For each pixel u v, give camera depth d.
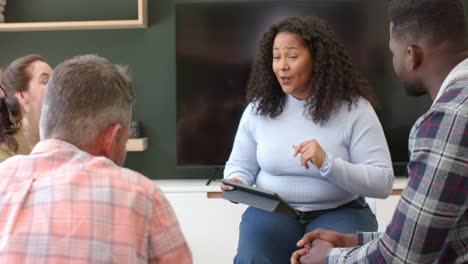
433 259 1.06
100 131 1.06
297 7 3.38
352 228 1.76
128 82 1.13
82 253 0.92
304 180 1.88
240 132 2.09
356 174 1.74
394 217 1.09
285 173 1.91
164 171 3.66
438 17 1.06
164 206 1.04
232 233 3.30
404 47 1.12
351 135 1.88
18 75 1.78
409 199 1.05
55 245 0.92
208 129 3.49
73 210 0.95
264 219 1.88
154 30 3.59
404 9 1.10
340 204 1.89
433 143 1.01
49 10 3.60
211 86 3.46
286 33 1.90
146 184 1.04
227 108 3.46
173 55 3.59
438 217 1.01
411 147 1.10
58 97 1.04
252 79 2.07
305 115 1.92
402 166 3.55
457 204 1.00
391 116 3.42
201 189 3.30
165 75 3.61
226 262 3.31
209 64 3.44
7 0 3.58
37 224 0.93
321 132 1.89
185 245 1.06
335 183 1.85
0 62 3.58
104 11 3.60
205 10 3.41
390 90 3.40
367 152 1.84
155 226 1.02
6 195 0.97
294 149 1.78
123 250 0.95
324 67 1.88
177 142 3.51
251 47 3.41
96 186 0.98
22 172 1.01
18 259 0.91
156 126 3.64
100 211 0.96
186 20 3.42
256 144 2.07
